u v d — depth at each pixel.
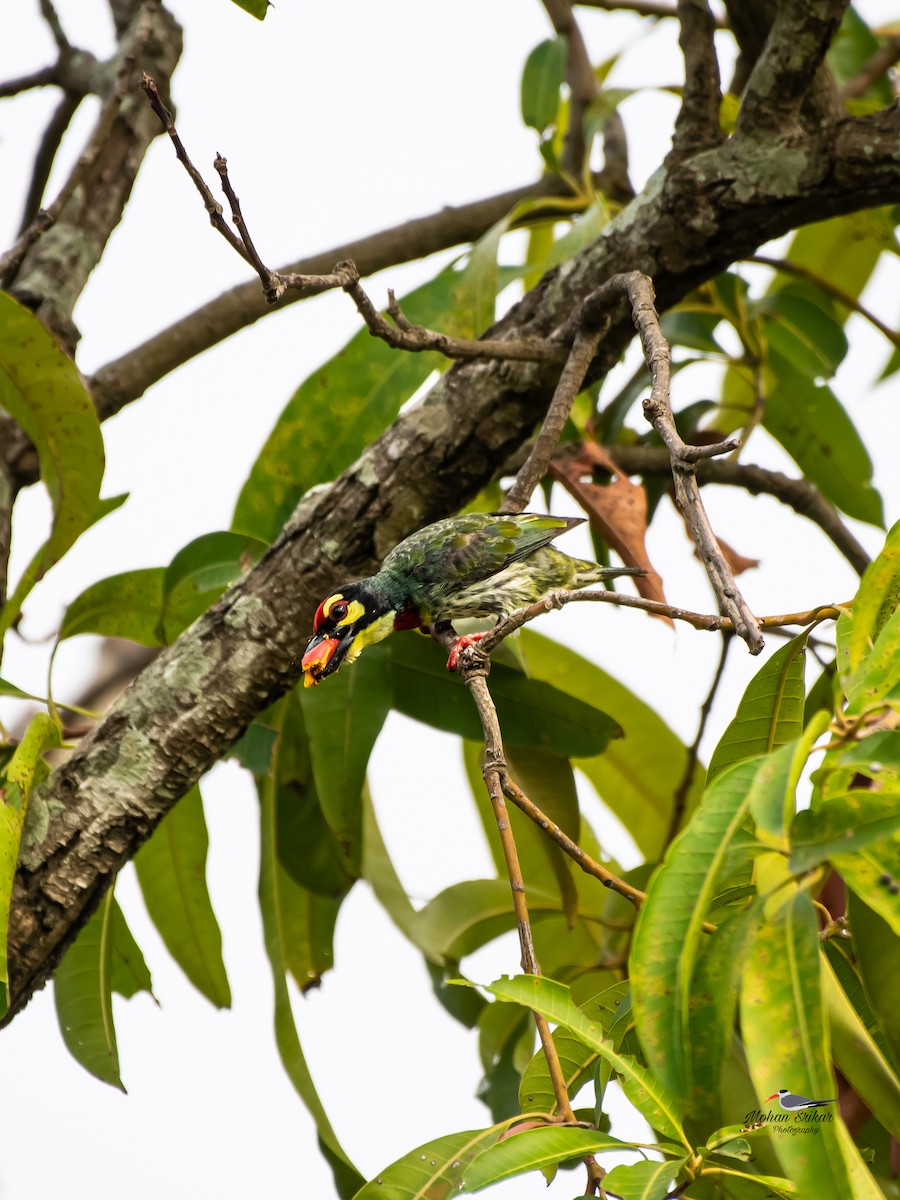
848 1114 6.58
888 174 7.50
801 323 10.71
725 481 10.66
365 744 8.31
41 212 7.97
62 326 9.55
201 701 7.70
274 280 5.81
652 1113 4.46
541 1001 4.60
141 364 9.81
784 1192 4.27
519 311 8.23
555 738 8.18
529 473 7.16
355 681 8.40
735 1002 4.26
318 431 8.66
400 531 8.00
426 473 7.93
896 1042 5.20
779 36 7.36
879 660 4.58
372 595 8.05
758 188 7.60
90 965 7.96
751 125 7.60
